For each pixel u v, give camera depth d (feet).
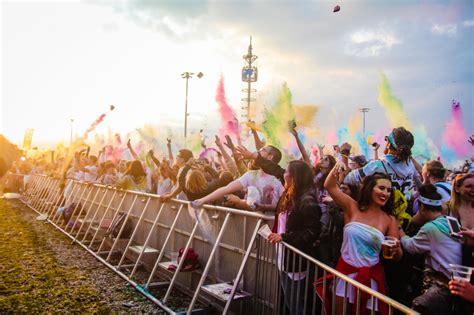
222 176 19.99
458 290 8.79
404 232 12.60
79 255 26.86
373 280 11.23
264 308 14.32
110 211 29.91
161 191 25.20
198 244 18.83
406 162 13.52
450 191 11.96
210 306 17.37
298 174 13.05
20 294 18.61
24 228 36.55
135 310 17.12
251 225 15.56
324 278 10.69
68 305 17.46
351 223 11.81
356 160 16.39
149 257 23.43
